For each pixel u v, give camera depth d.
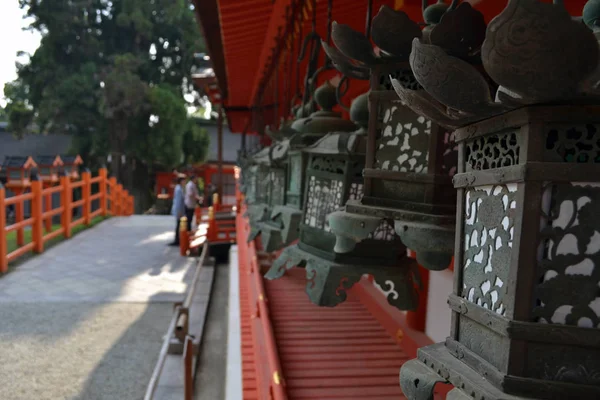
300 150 1.89
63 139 33.16
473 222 0.86
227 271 11.18
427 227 1.16
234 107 9.94
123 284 9.01
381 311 4.56
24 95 29.12
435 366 0.85
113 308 7.57
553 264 0.71
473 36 1.02
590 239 0.70
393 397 3.18
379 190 1.33
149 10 28.03
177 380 5.26
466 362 0.83
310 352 3.86
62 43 26.81
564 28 0.60
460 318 0.88
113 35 28.64
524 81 0.65
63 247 11.81
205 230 12.96
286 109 3.42
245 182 4.97
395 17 1.23
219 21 4.39
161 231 15.05
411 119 1.28
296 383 3.32
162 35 29.58
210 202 25.88
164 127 26.09
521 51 0.63
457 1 1.03
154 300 8.09
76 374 5.27
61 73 26.50
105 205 17.23
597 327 0.70
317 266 1.51
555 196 0.70
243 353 4.15
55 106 25.30
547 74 0.63
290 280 5.88
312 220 1.66
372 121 1.34
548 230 0.70
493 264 0.79
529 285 0.71
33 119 28.61
